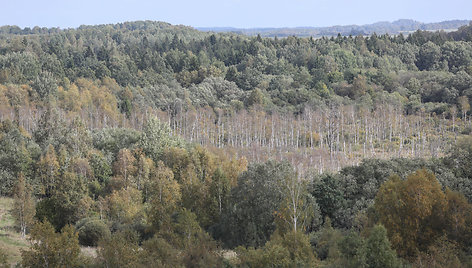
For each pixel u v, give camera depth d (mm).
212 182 45250
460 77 112875
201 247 30109
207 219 43312
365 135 93000
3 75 115062
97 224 42562
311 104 112375
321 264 27656
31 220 44844
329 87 131500
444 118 93250
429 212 29719
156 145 65438
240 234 39281
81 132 71375
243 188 41219
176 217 41094
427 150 78500
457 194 31297
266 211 38438
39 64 133250
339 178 45625
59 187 53469
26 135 74625
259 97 120625
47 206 51406
